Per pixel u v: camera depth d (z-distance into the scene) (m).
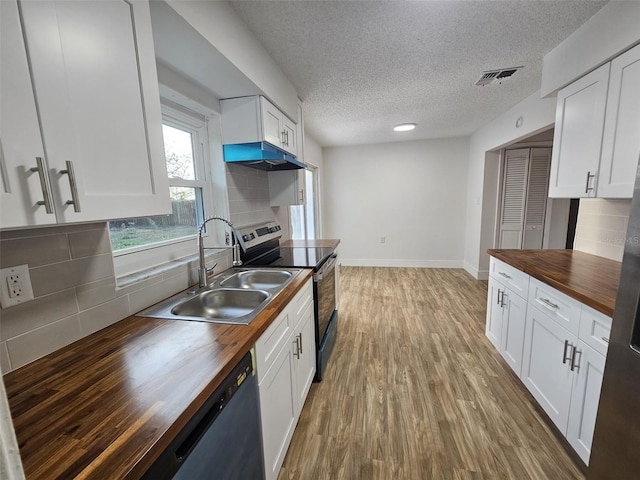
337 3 1.42
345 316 3.14
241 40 1.52
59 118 0.65
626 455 0.91
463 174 4.82
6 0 0.55
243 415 0.93
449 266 5.11
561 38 1.78
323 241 3.24
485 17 1.56
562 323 1.44
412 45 1.82
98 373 0.79
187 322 1.11
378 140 4.77
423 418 1.66
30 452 0.55
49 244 0.89
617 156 1.45
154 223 1.55
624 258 0.90
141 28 0.88
